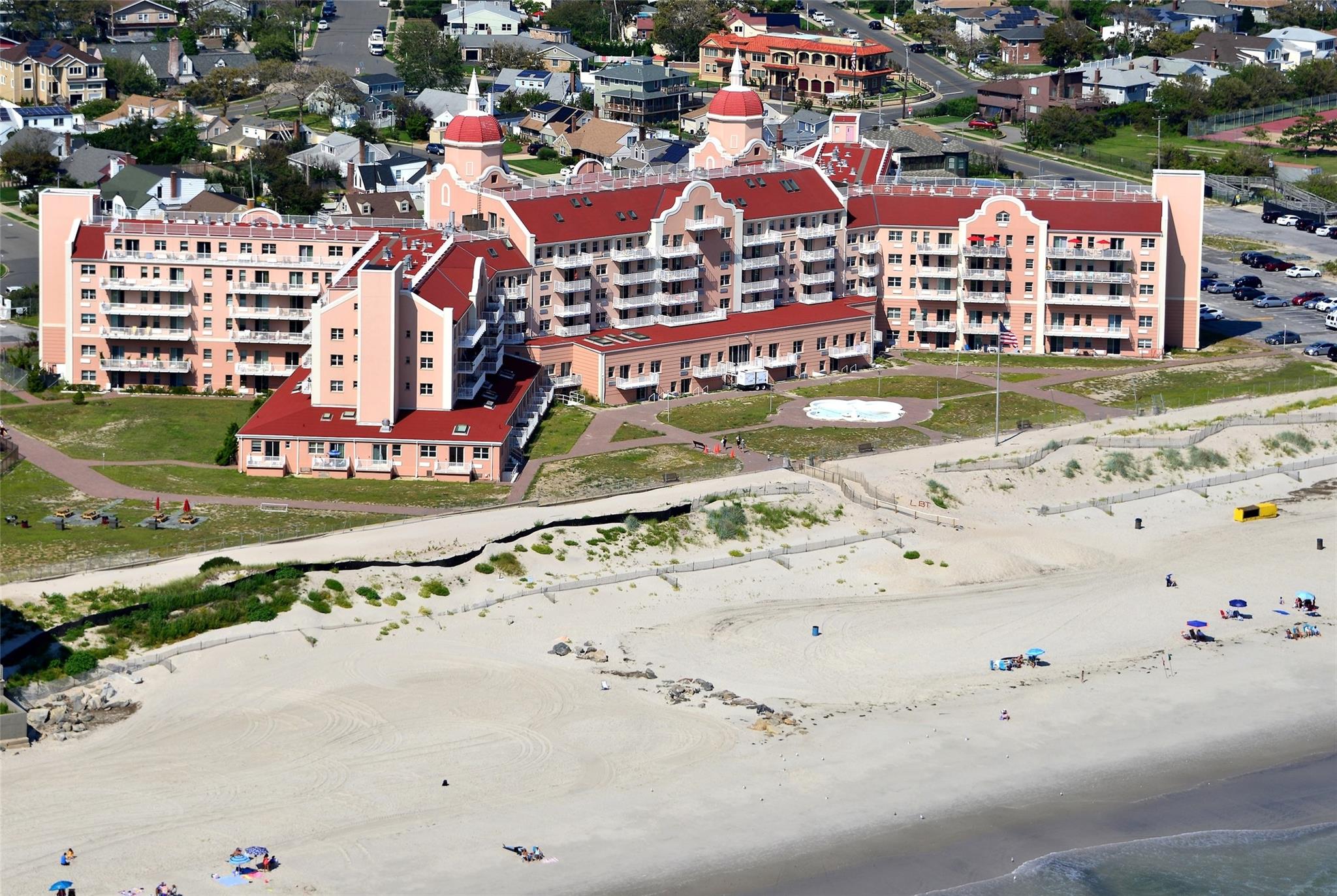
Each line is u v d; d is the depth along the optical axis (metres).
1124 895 185.12
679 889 181.00
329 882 178.88
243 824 187.88
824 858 187.62
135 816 188.50
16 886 176.12
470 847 185.62
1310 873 190.12
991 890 184.50
